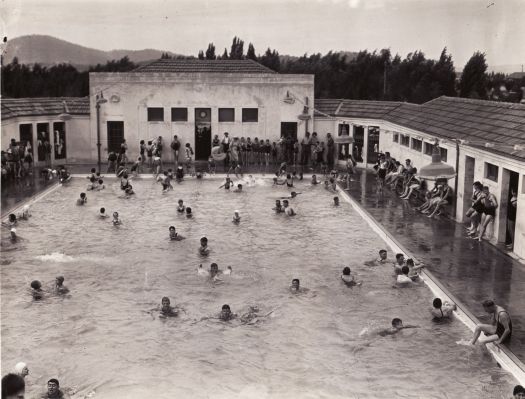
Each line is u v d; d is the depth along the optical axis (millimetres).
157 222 24312
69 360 12945
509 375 12148
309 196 29547
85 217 24953
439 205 24781
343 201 28500
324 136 39844
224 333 14281
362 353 13227
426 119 30219
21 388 6883
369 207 26594
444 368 12500
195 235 22500
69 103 38750
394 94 47156
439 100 33125
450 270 17953
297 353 13250
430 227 23141
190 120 38938
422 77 45375
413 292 16781
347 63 48719
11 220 23547
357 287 17188
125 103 38562
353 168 36469
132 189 30250
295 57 49406
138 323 14828
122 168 34344
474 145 22203
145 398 11398
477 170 22578
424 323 14719
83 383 11992
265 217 25234
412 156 31156
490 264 18562
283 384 11930
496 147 20391
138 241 21672
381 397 11422
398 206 26906
